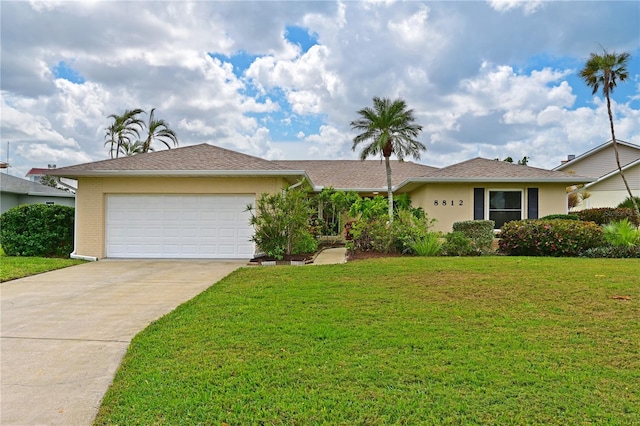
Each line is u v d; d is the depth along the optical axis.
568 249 12.62
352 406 3.56
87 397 3.98
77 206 13.66
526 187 17.08
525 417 3.35
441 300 6.87
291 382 4.02
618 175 27.12
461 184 17.19
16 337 5.71
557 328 5.44
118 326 6.18
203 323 5.93
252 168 13.28
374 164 26.41
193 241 13.64
